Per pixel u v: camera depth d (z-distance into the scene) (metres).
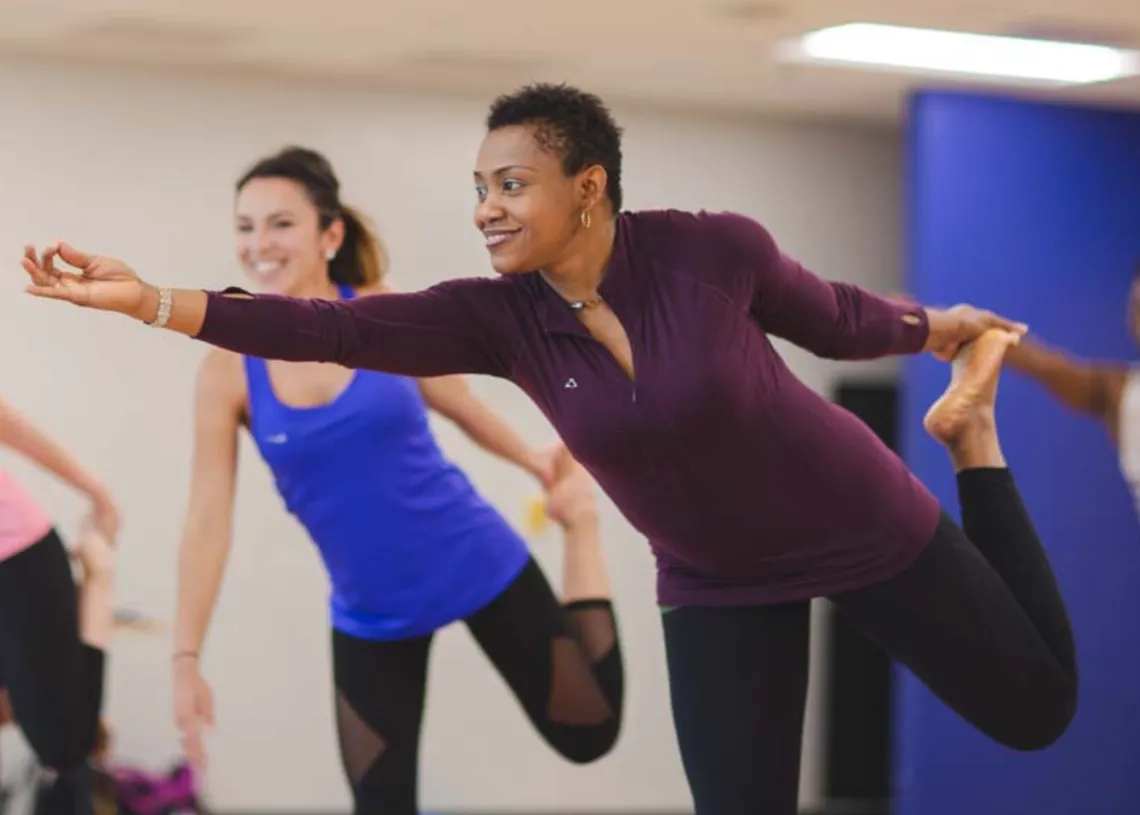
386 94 7.14
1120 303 6.81
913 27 5.93
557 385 3.21
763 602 3.46
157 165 6.86
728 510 3.30
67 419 6.78
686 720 3.54
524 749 7.37
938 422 3.70
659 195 7.52
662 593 3.62
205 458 4.77
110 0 5.84
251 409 4.63
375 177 7.13
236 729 7.01
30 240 6.71
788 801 3.53
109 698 6.82
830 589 3.44
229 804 6.99
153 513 6.89
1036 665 3.55
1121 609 6.77
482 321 3.23
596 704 4.91
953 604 3.46
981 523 3.69
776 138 7.71
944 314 3.69
